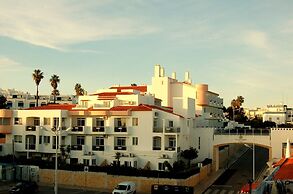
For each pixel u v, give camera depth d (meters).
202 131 69.19
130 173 52.75
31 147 65.38
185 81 107.81
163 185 47.03
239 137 66.38
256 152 94.62
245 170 68.38
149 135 62.16
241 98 158.88
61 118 65.25
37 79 110.38
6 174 57.38
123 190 46.25
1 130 66.00
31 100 139.50
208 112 98.81
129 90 80.06
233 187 53.88
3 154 66.06
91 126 64.94
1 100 117.88
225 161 77.94
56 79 123.75
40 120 66.31
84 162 62.75
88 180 54.19
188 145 68.56
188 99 69.19
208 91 98.50
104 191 51.03
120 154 61.28
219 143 67.75
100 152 63.44
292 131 63.03
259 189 18.58
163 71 98.69
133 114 63.41
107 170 53.91
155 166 60.69
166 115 64.12
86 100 71.12
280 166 18.64
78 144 65.62
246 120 149.50
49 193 48.66
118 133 63.12
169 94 96.94
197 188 53.47
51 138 64.75
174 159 60.03
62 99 146.75
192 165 62.66
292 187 16.80
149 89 97.81
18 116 67.25
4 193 47.56
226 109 155.62
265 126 128.62
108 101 68.56
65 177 55.44
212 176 63.03
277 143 63.66
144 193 51.06
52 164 57.28
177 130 61.94
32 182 50.06
